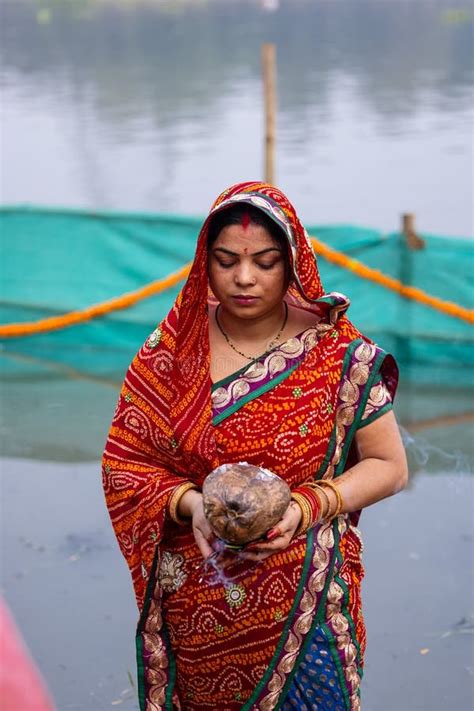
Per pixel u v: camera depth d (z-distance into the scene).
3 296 8.36
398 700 3.77
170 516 2.53
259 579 2.53
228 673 2.62
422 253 7.38
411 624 4.24
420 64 28.09
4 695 0.99
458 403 6.93
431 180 13.82
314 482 2.56
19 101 23.11
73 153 16.72
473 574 4.62
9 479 5.86
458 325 7.44
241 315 2.48
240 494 2.31
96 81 26.38
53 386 7.54
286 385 2.52
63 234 8.12
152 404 2.57
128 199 13.28
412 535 5.01
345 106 21.02
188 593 2.59
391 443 2.62
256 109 20.94
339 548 2.62
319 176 14.40
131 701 3.83
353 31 39.97
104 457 2.65
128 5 55.78
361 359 2.57
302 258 2.48
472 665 3.96
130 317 8.09
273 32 40.12
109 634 4.26
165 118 20.03
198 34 39.62
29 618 4.36
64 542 5.03
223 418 2.51
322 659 2.60
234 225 2.42
